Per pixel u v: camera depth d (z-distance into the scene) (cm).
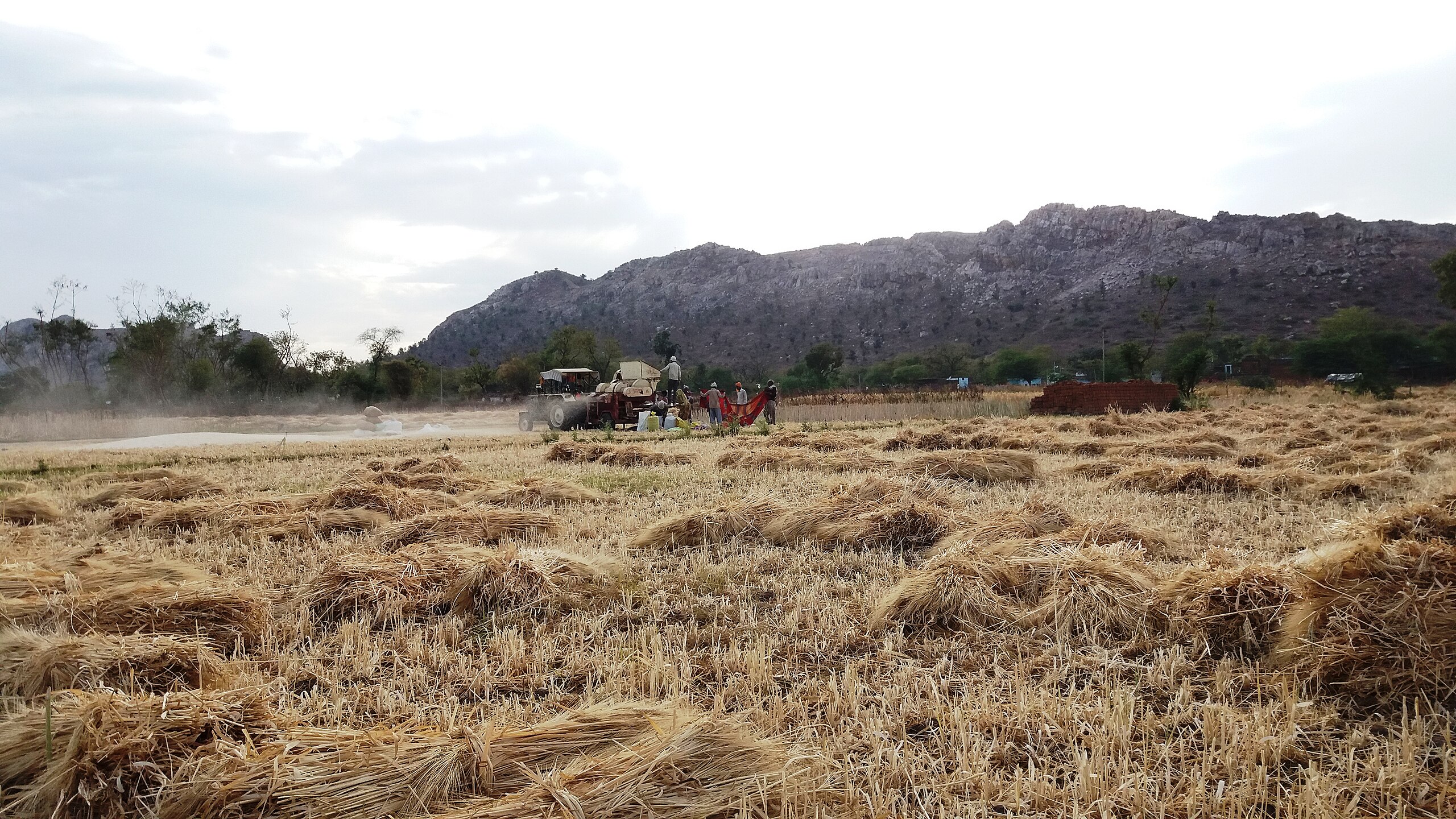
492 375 6456
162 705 299
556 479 1093
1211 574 466
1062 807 281
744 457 1307
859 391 5128
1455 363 5581
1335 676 364
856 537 696
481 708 376
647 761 267
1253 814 272
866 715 354
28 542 744
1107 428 1888
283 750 279
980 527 674
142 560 591
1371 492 886
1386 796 279
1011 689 388
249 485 1200
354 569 555
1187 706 356
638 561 665
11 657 385
